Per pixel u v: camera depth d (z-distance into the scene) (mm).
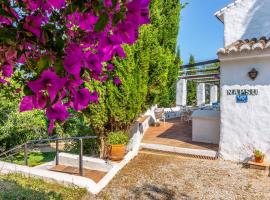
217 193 6531
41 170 6980
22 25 1077
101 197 6273
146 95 9164
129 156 9023
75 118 10047
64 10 1160
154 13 8758
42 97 1019
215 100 27266
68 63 1015
